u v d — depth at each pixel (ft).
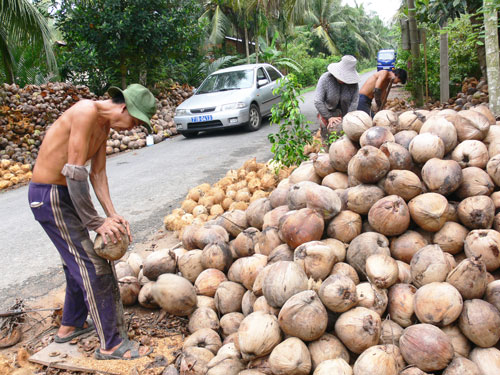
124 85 55.11
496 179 10.61
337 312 8.65
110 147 40.78
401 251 10.14
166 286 10.46
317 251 9.56
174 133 47.80
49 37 42.34
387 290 9.35
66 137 9.25
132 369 9.39
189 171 28.96
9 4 37.52
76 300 10.68
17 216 23.40
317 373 7.73
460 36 42.68
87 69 54.54
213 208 18.70
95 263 9.68
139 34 49.70
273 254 10.57
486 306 8.17
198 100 41.81
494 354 7.98
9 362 10.19
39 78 53.01
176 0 54.13
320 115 21.43
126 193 25.14
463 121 11.76
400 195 10.64
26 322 12.28
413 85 39.06
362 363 7.63
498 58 20.54
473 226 10.08
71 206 9.68
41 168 9.50
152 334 10.87
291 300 8.39
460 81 42.47
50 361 10.02
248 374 8.32
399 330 8.73
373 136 11.78
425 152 11.05
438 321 8.18
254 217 13.69
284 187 13.57
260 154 31.65
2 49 44.98
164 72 59.36
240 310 11.04
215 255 12.13
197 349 9.28
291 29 103.60
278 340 8.50
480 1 25.49
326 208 10.71
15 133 38.37
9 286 14.62
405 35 38.60
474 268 8.38
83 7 49.98
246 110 40.16
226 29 89.81
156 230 18.95
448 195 10.77
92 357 10.14
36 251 17.72
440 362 7.68
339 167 12.78
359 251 10.04
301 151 19.98
